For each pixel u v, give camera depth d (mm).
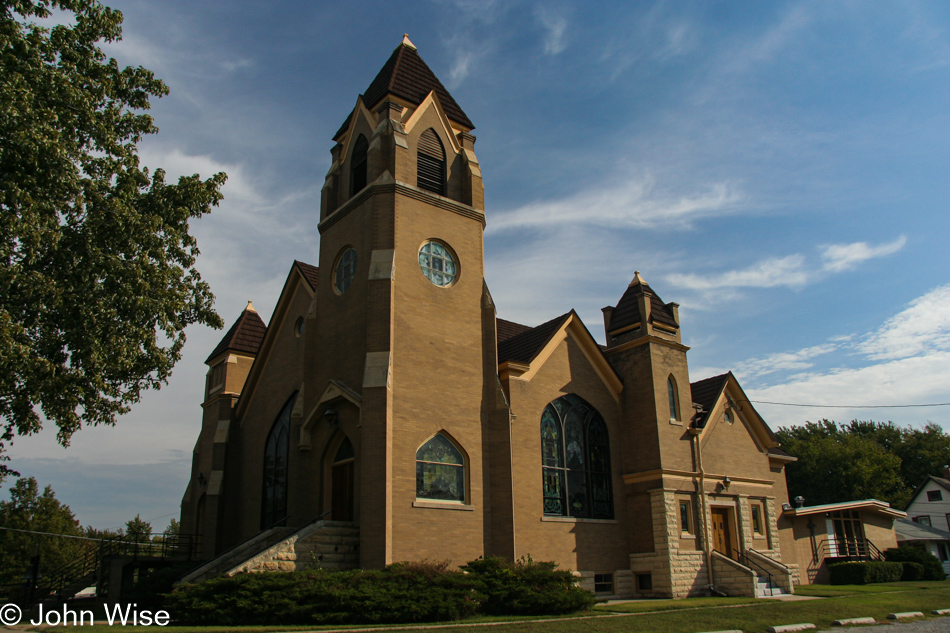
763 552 31469
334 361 25328
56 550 57344
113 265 18984
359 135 28766
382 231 24922
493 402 25125
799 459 74125
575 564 26312
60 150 17000
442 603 17469
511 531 23312
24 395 18844
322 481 24531
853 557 37188
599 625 17219
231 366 35406
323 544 20656
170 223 21922
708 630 17531
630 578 27984
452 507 22812
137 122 21672
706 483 29844
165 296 20453
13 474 24391
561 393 28172
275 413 30969
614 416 29953
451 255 26516
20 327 16344
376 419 21812
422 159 27375
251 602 16641
